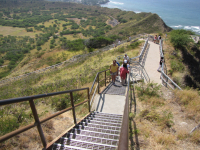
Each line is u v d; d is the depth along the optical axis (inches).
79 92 362.0
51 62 1443.2
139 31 4419.3
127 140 52.8
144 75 442.0
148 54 691.4
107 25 7165.4
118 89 307.3
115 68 315.3
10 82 816.9
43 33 7204.7
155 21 4699.8
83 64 781.9
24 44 5280.5
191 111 211.2
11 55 3870.6
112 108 240.8
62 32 6628.9
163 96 280.2
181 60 657.6
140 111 224.8
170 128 174.7
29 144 143.2
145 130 169.0
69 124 197.2
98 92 288.5
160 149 139.0
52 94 99.9
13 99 65.6
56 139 109.4
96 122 166.6
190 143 148.7
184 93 267.7
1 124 179.0
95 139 120.5
